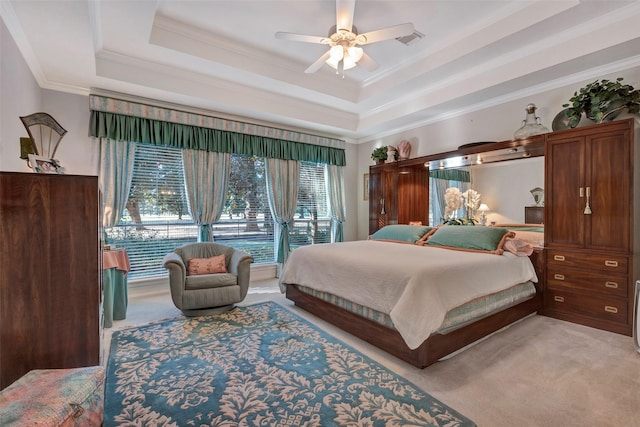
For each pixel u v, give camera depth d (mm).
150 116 3922
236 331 2795
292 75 4125
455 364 2178
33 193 1680
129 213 3920
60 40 2574
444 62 3545
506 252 3053
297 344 2520
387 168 5156
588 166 2918
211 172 4414
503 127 3920
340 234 5898
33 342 1677
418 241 3793
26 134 2660
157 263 4129
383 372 2076
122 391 1866
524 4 2822
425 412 1655
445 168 4520
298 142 5344
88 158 3609
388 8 2885
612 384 1912
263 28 3227
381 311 2355
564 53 2961
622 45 2656
